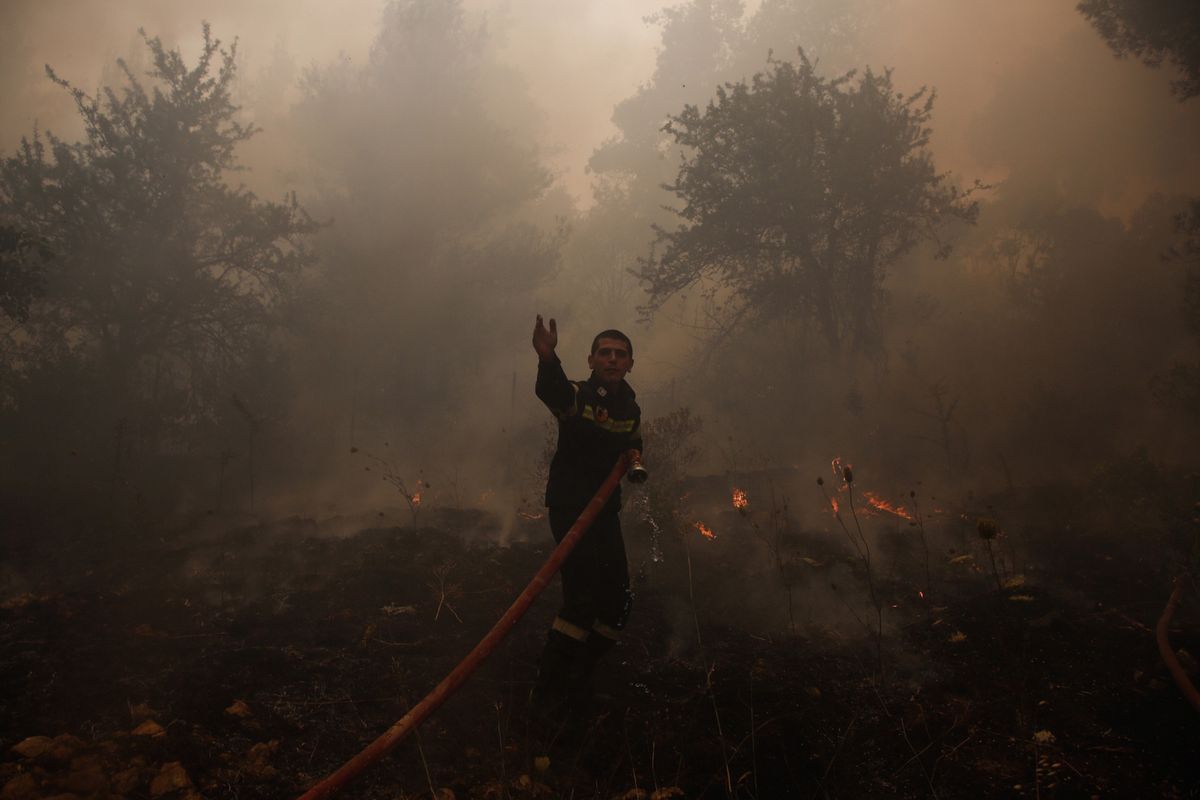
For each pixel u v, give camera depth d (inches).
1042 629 168.1
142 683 137.3
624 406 144.7
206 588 200.4
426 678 144.9
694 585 210.8
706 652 164.1
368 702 134.7
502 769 115.4
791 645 168.6
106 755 109.8
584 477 141.9
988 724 132.3
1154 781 114.2
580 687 135.8
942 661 157.9
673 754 122.6
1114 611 181.5
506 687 143.1
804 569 225.5
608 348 143.8
